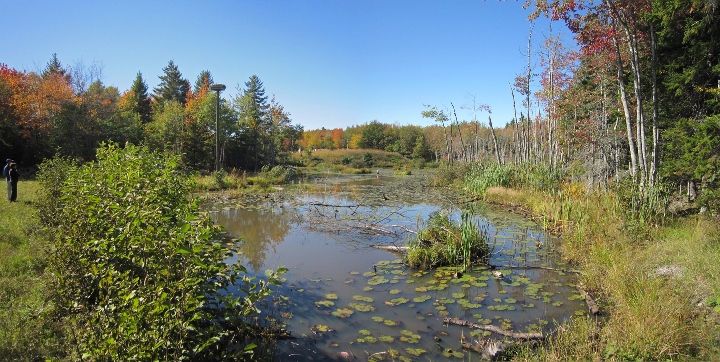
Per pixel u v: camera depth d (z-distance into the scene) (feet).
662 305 14.06
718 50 30.96
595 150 47.52
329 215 43.83
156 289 9.66
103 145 19.06
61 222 16.63
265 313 17.62
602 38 31.94
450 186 76.95
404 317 17.57
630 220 26.32
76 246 12.87
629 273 18.42
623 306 15.65
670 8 30.01
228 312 12.39
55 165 27.71
